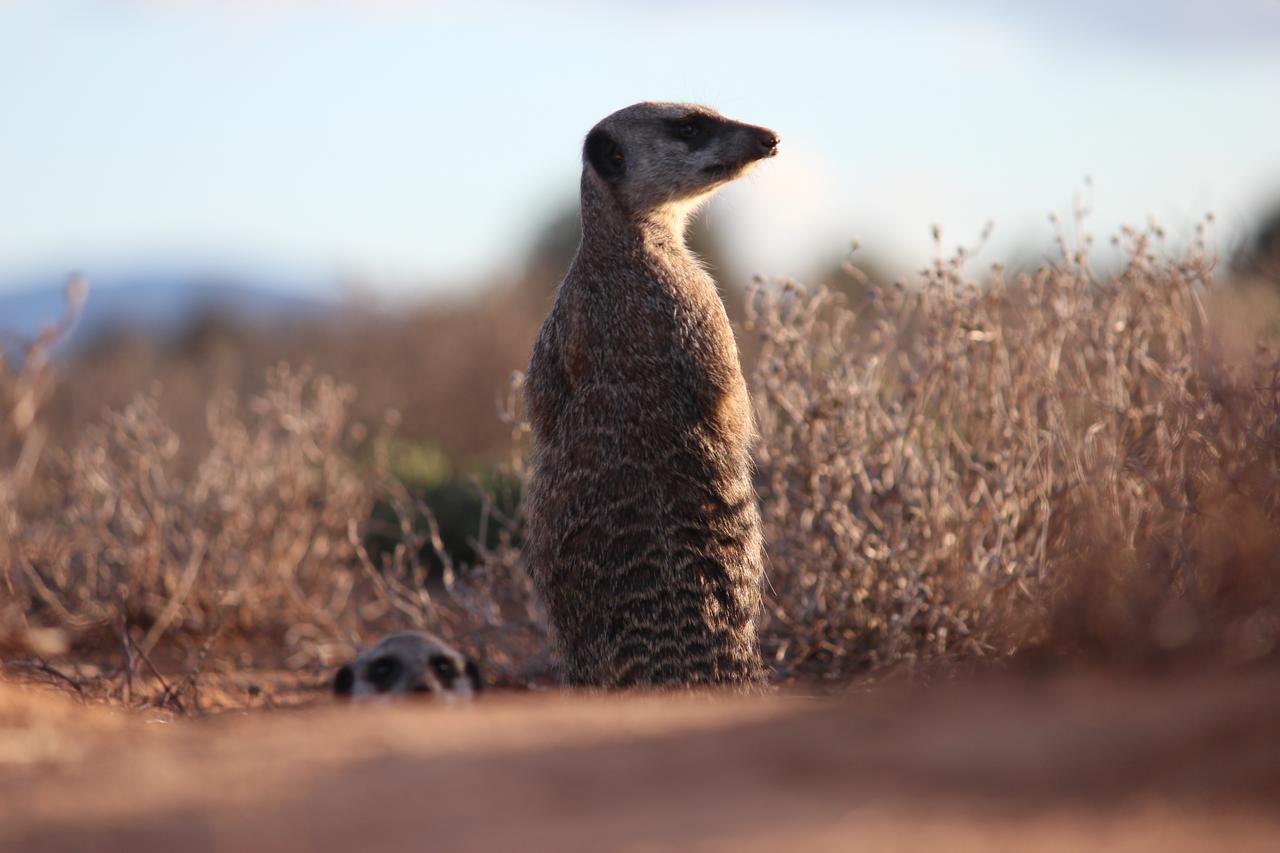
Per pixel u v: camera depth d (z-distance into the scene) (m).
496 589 26.05
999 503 20.95
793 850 8.05
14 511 28.61
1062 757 9.75
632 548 18.14
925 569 21.52
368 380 53.25
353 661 18.73
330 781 9.57
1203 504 15.02
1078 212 21.84
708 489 18.52
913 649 21.33
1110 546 14.60
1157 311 21.03
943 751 9.96
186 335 94.00
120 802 9.33
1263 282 24.08
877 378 22.69
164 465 34.22
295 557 29.09
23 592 26.95
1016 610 18.81
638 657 17.92
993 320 22.34
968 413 22.36
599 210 20.20
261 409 30.73
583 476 18.66
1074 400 22.20
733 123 20.88
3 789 9.87
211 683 23.31
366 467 36.50
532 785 9.41
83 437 33.56
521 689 23.09
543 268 65.75
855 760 9.85
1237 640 12.32
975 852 8.11
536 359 20.08
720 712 11.70
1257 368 17.08
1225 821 8.75
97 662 25.14
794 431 22.53
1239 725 9.90
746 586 18.62
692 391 18.91
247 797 9.29
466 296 56.69
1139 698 10.92
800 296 23.95
